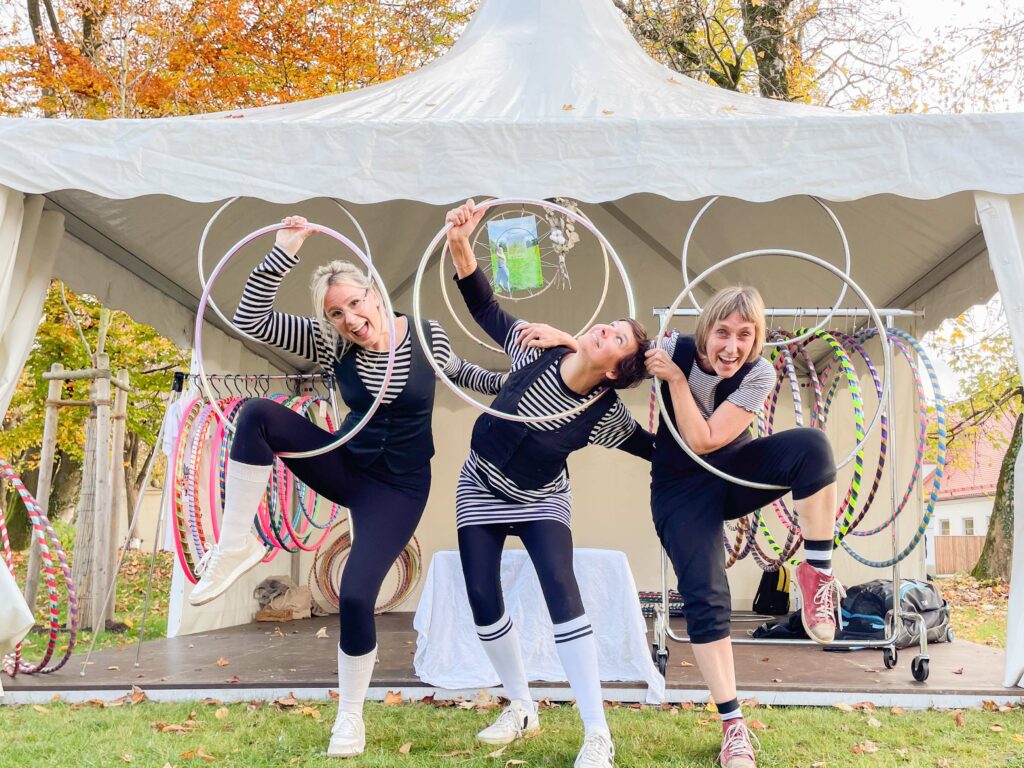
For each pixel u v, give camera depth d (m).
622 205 5.90
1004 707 3.29
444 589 3.75
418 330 2.69
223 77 10.34
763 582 6.71
